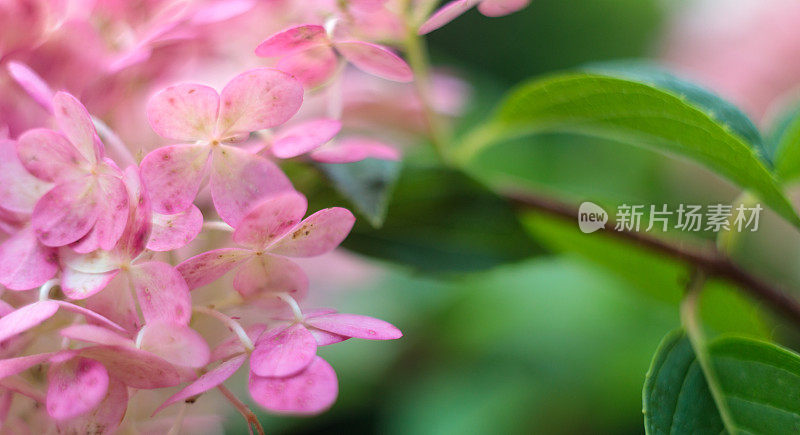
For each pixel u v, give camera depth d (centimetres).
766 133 47
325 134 39
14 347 38
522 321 79
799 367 41
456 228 46
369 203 42
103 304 38
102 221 38
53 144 38
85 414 38
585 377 75
